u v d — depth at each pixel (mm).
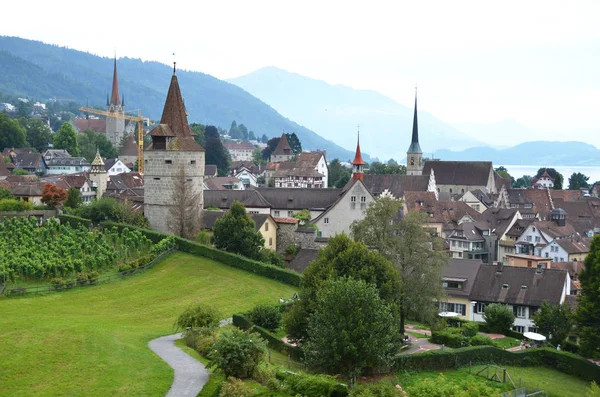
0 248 104500
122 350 63969
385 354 69312
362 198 145625
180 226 128625
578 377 88688
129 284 102688
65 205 154750
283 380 57406
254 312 85938
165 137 130250
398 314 83812
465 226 181375
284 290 108938
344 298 67250
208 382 55156
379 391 56344
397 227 99500
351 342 65438
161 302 95438
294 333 78375
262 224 134000
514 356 89188
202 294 101125
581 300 97062
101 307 89812
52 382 55062
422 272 95938
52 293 93625
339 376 67000
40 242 111562
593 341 92188
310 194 154625
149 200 132750
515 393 71562
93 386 54375
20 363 58375
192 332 71688
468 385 67562
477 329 100625
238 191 155125
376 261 85375
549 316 102625
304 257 131875
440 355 81000
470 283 120250
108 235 121938
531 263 142500
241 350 56594
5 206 145500
